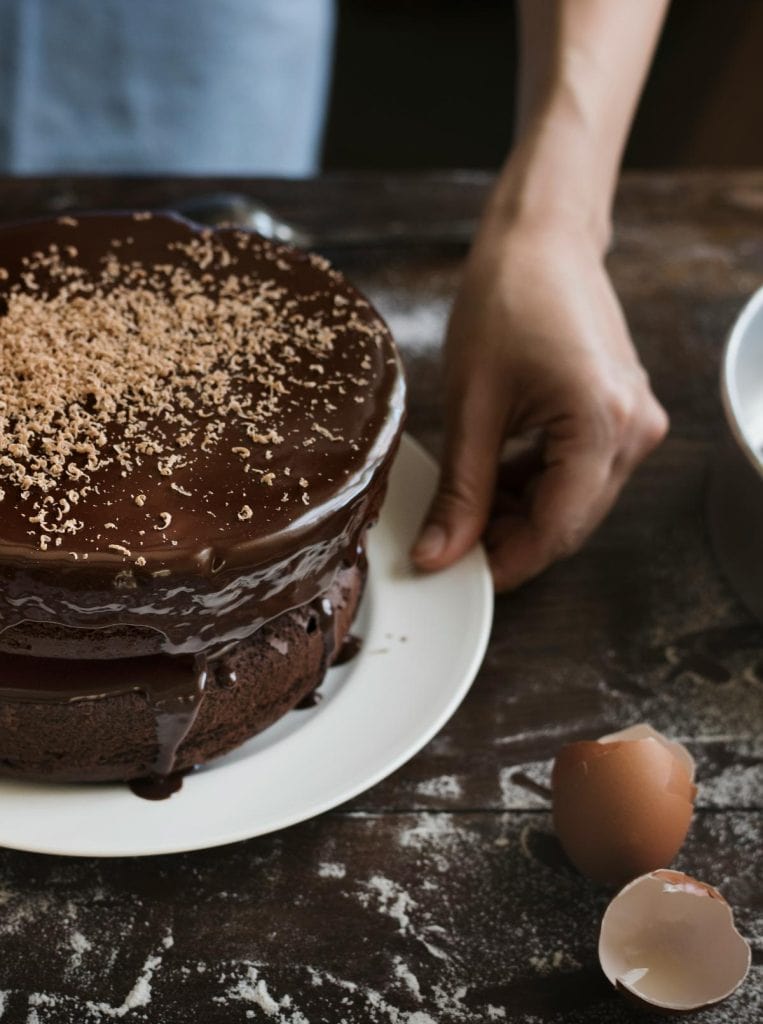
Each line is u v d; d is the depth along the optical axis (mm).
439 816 620
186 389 602
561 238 720
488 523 711
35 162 1044
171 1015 558
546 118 759
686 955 568
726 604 710
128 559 545
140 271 653
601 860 589
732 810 633
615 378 675
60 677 575
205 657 583
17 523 548
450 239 874
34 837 569
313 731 620
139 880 591
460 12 1865
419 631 656
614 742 594
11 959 566
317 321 638
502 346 683
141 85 1018
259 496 569
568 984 578
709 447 780
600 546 728
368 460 588
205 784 598
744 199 942
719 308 865
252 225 794
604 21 781
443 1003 570
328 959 577
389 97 1799
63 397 591
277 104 1109
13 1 934
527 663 675
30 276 643
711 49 1718
